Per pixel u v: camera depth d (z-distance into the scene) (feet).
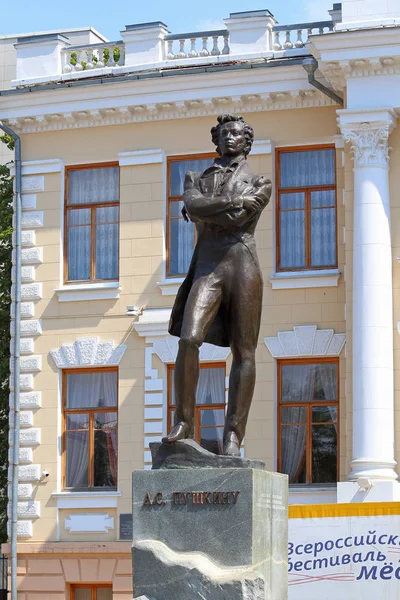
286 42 95.14
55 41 100.58
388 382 85.46
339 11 95.04
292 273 92.73
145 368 95.61
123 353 96.37
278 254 93.97
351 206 89.30
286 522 39.86
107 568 93.81
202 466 38.50
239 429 40.88
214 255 40.91
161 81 95.91
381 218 87.30
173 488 38.17
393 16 88.07
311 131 93.61
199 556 37.55
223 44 97.66
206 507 37.81
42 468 97.19
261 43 95.45
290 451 91.45
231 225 40.55
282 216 94.27
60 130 100.01
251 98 94.48
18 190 100.68
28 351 98.89
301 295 92.32
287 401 91.86
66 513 95.86
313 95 93.35
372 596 71.67
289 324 92.22
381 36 86.84
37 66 100.73
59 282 98.94
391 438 84.69
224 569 37.29
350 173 89.61
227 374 92.79
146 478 38.45
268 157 94.27
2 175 110.42
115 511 94.53
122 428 95.55
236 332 40.88
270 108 94.73
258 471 37.93
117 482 95.09
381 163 87.92
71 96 98.53
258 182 40.91
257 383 92.22
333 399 91.04
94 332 97.40
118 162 98.48
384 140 87.97
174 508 38.09
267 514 38.37
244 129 41.73
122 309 96.84
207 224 41.04
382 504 72.13
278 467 91.40
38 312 99.04
